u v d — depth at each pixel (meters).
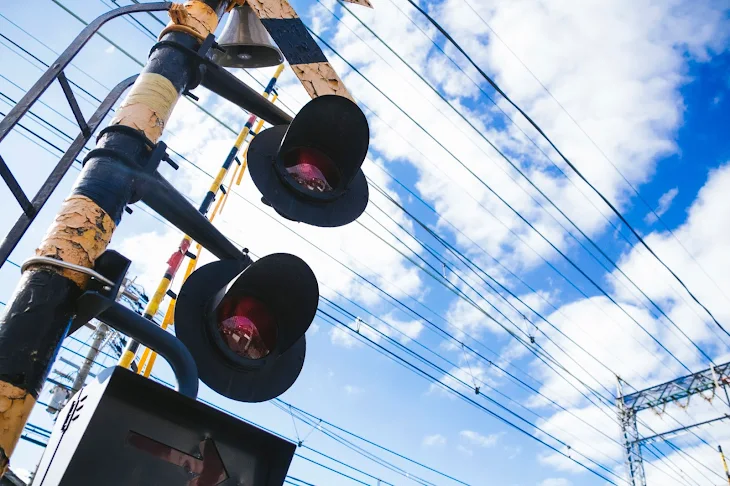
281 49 3.21
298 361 2.83
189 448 1.93
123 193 2.41
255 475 2.04
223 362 2.59
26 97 2.47
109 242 2.31
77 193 2.30
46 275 2.07
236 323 2.62
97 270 2.22
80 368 10.45
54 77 2.59
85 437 1.73
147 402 1.91
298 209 2.99
